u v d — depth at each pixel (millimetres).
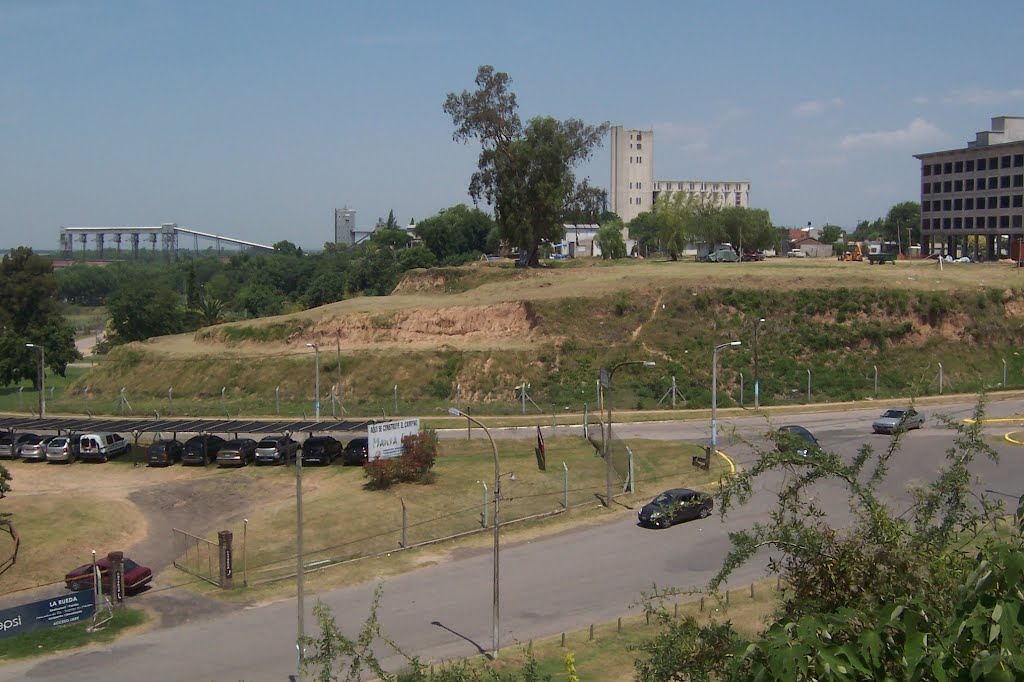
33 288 112312
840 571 10820
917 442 49906
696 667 11047
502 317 79125
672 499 37156
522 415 63750
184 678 25297
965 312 74188
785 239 192875
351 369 72688
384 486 44125
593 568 33031
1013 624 8195
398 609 30016
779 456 12359
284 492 44562
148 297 115688
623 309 76375
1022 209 115312
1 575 34156
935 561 10539
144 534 39094
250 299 146375
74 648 27562
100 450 52188
